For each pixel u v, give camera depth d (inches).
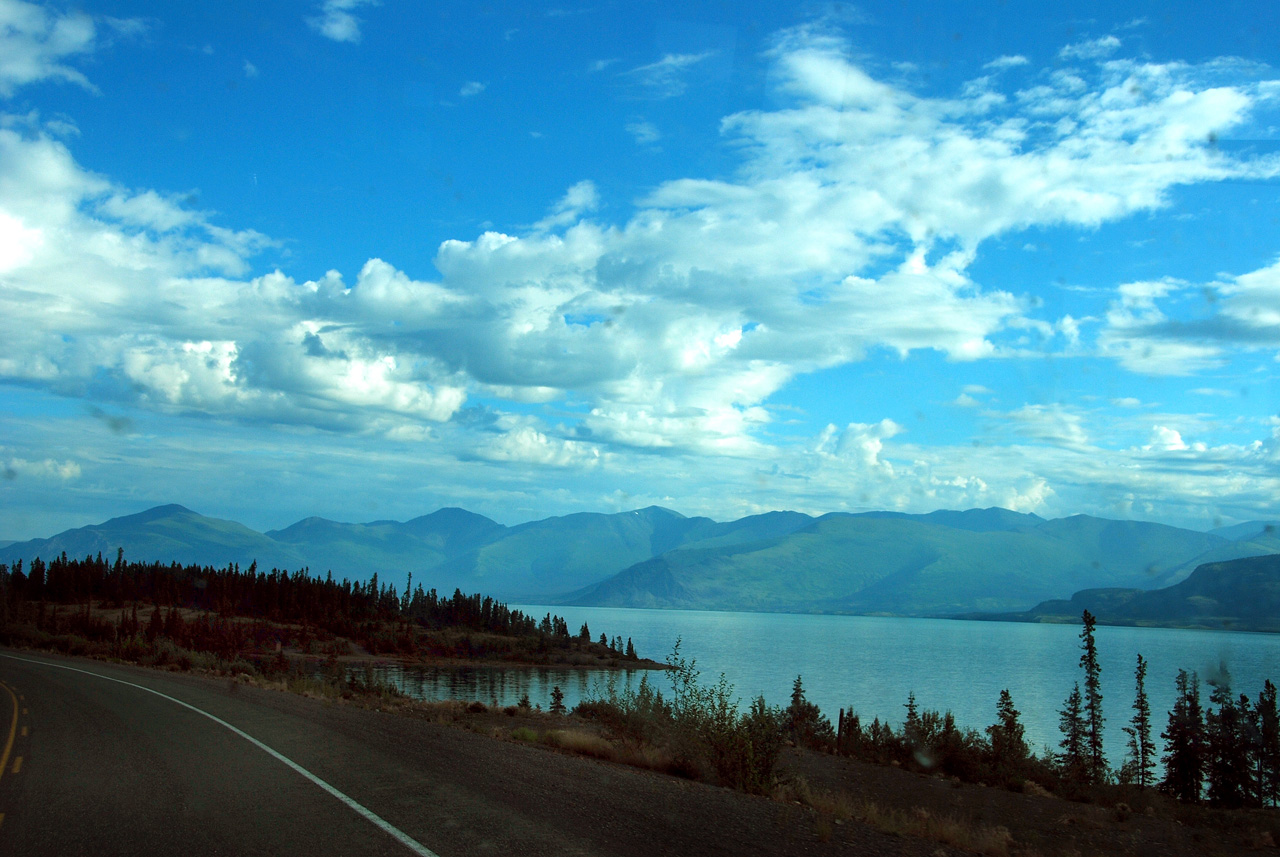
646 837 325.1
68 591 6043.3
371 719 794.8
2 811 351.6
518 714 1245.7
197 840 302.7
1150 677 6579.7
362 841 300.7
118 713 743.1
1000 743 1072.8
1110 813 722.8
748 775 551.8
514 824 331.3
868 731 1326.3
